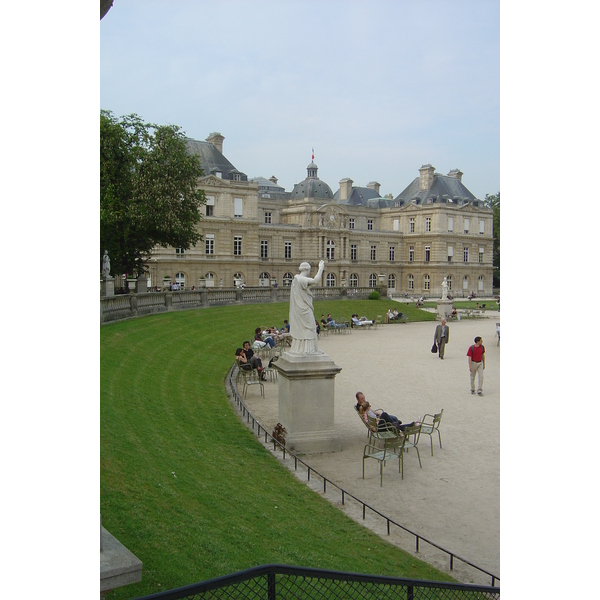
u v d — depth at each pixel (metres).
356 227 113.19
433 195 110.12
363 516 12.19
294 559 9.32
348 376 27.14
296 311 16.98
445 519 12.40
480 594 9.16
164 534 9.16
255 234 82.69
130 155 43.50
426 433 16.66
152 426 15.34
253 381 24.41
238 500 11.66
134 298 32.75
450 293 108.25
